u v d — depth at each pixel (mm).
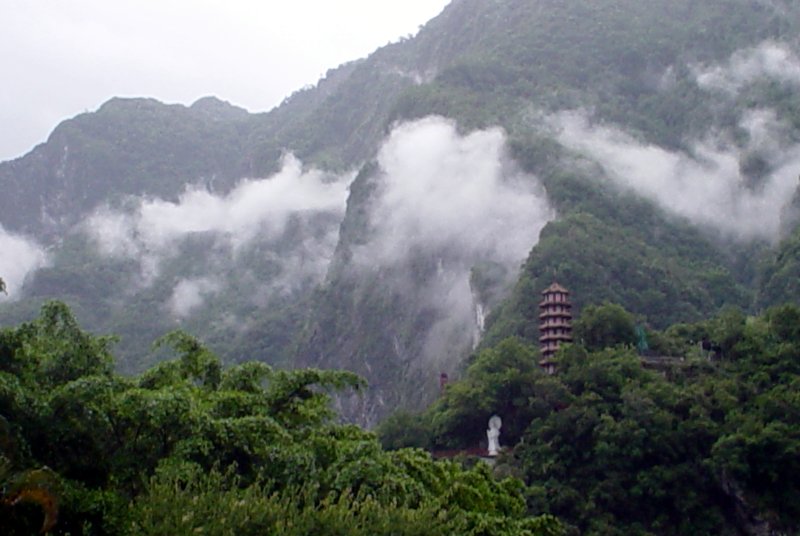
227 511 23578
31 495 24484
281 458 29625
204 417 29719
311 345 175500
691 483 66375
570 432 69188
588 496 66562
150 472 29141
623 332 82438
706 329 85250
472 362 99375
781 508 64875
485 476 38719
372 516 25922
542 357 84188
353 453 31156
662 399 70000
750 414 68438
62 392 28516
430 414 83250
